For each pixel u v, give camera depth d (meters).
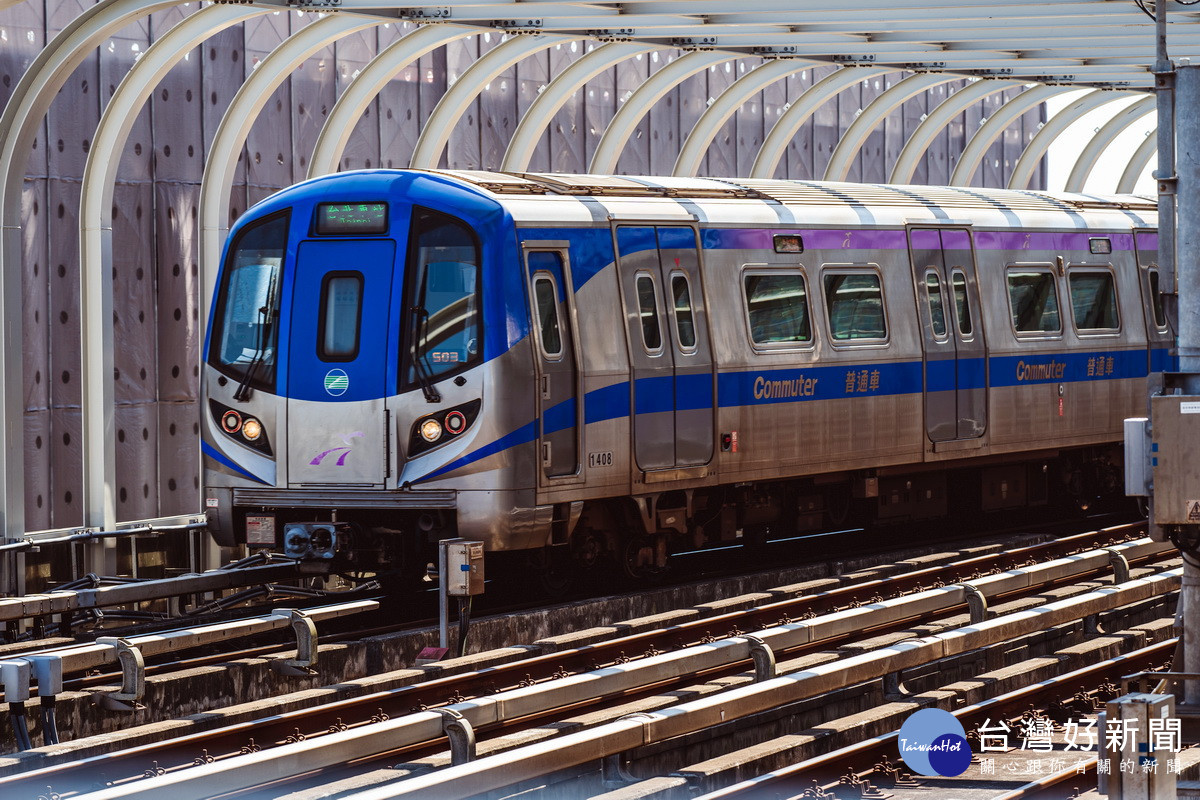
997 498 36.28
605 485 25.92
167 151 34.81
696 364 27.61
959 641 21.44
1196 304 18.45
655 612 26.66
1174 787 13.83
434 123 32.94
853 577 29.00
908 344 32.09
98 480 29.92
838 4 29.75
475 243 24.48
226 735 18.05
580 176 27.70
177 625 24.59
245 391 25.72
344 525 25.05
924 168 51.41
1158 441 18.00
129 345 34.06
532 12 30.06
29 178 32.22
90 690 19.50
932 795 16.66
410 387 24.66
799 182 31.94
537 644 23.05
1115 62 38.44
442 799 14.47
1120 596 25.25
